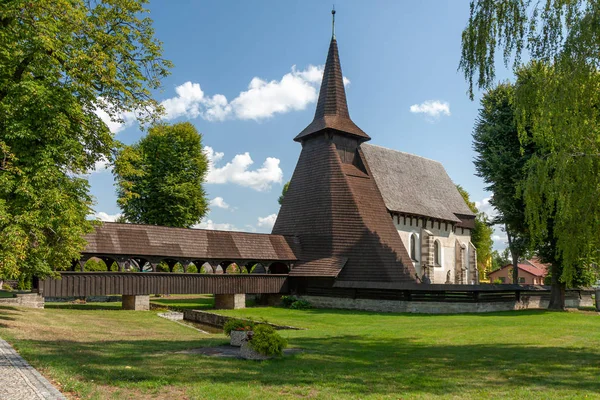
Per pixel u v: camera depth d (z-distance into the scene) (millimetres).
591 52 14562
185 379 10070
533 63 16688
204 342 16219
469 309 31703
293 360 12898
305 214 41125
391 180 47156
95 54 18594
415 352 14711
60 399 7871
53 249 17422
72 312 26906
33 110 16078
